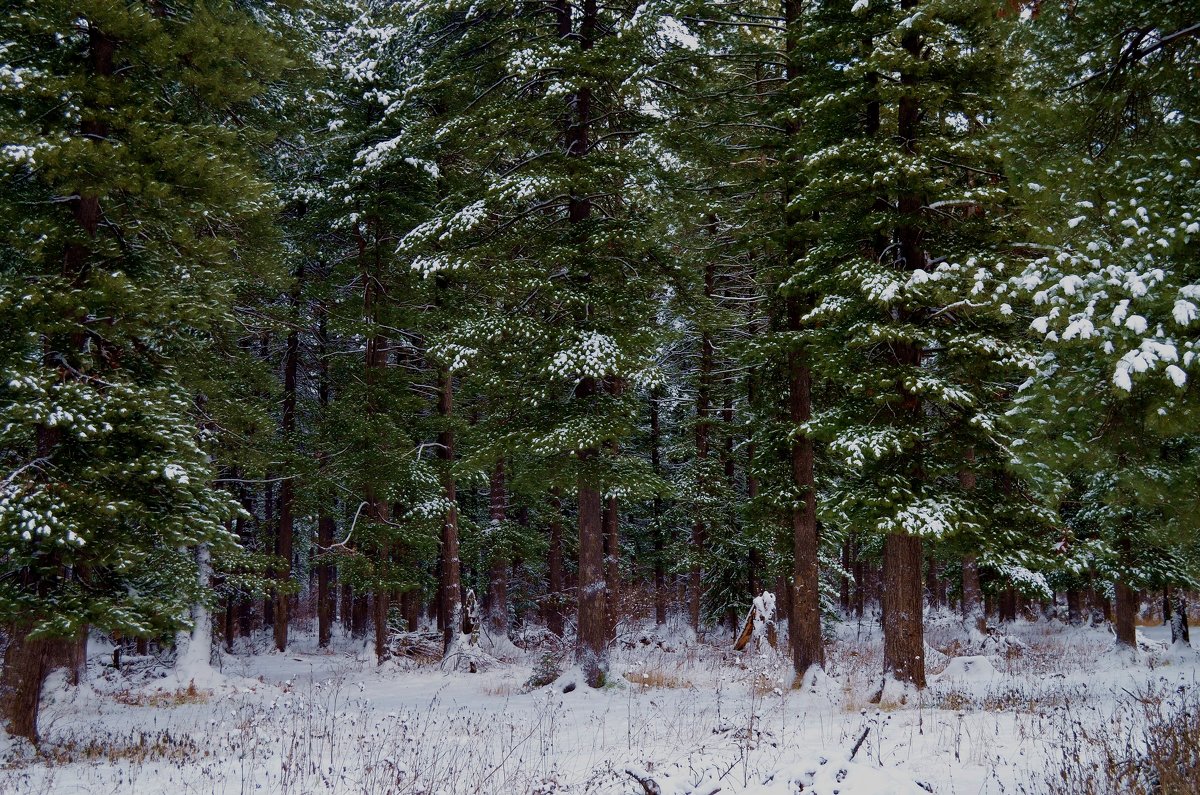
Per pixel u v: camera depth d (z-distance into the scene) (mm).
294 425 24219
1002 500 12164
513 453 16094
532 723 11188
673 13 14164
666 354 25922
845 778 6344
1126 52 6836
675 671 17312
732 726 9672
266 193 13992
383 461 19969
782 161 14742
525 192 14320
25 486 8930
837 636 27594
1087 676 16344
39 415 9016
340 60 21562
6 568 9766
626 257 16047
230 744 9734
